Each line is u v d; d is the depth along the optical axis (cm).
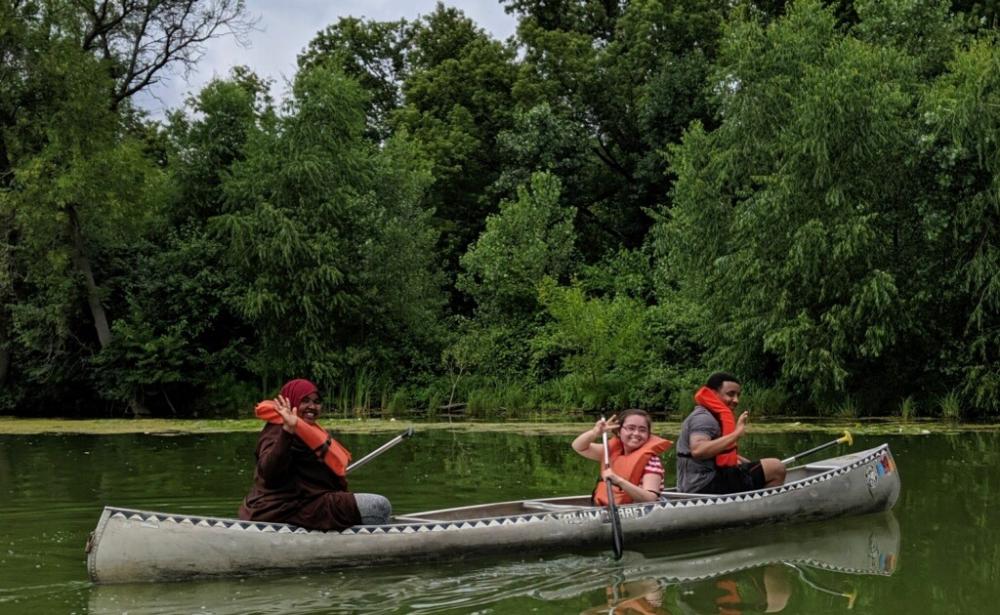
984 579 574
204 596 546
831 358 1684
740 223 1789
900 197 1788
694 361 2055
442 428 1628
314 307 2069
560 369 2150
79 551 656
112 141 2178
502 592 553
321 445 614
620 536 635
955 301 1766
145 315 2162
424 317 2253
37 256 2084
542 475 1024
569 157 2612
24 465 1126
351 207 2162
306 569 601
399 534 621
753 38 1850
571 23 2936
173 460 1177
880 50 1789
